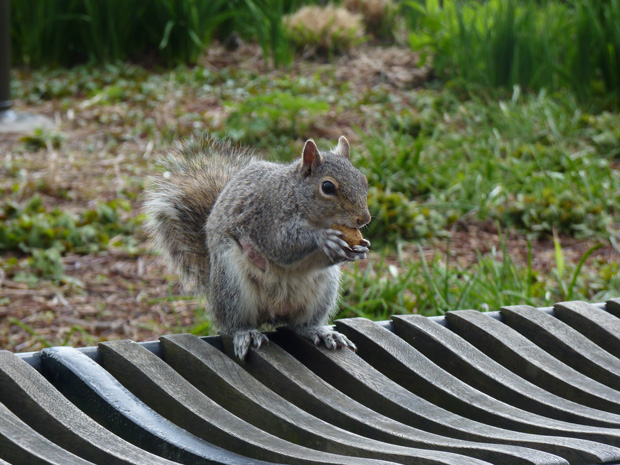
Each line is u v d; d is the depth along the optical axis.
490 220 11.98
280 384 5.31
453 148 14.08
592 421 4.81
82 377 4.93
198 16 19.78
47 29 19.83
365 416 4.84
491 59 16.81
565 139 14.34
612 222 11.88
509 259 9.72
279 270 5.94
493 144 14.05
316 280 6.04
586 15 16.58
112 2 19.42
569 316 6.33
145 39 20.19
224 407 5.12
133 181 13.18
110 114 16.31
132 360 5.15
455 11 18.17
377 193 11.70
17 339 8.90
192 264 6.75
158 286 10.26
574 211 11.74
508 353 5.71
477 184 12.50
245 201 5.94
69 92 17.83
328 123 15.47
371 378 5.30
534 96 16.42
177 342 5.48
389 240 11.20
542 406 5.06
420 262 10.31
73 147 14.77
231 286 5.93
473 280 9.27
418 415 4.87
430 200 12.33
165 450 4.51
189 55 19.83
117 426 4.74
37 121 15.98
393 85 18.17
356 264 9.73
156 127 15.45
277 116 14.62
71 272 10.55
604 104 16.12
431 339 5.74
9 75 15.87
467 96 16.83
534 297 9.35
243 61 20.30
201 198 6.80
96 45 19.72
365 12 22.97
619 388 5.52
